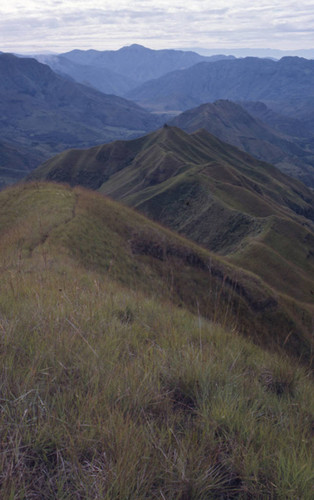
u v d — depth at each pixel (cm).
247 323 2772
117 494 174
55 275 733
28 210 2516
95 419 219
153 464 196
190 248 2983
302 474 197
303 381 368
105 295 542
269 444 226
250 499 197
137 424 231
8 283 514
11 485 167
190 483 187
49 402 229
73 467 186
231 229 12012
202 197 14462
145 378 267
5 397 226
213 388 283
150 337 397
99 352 304
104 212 2828
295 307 3422
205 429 230
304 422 276
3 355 264
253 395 297
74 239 1950
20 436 196
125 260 2177
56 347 290
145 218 3309
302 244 10144
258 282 3170
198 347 366
